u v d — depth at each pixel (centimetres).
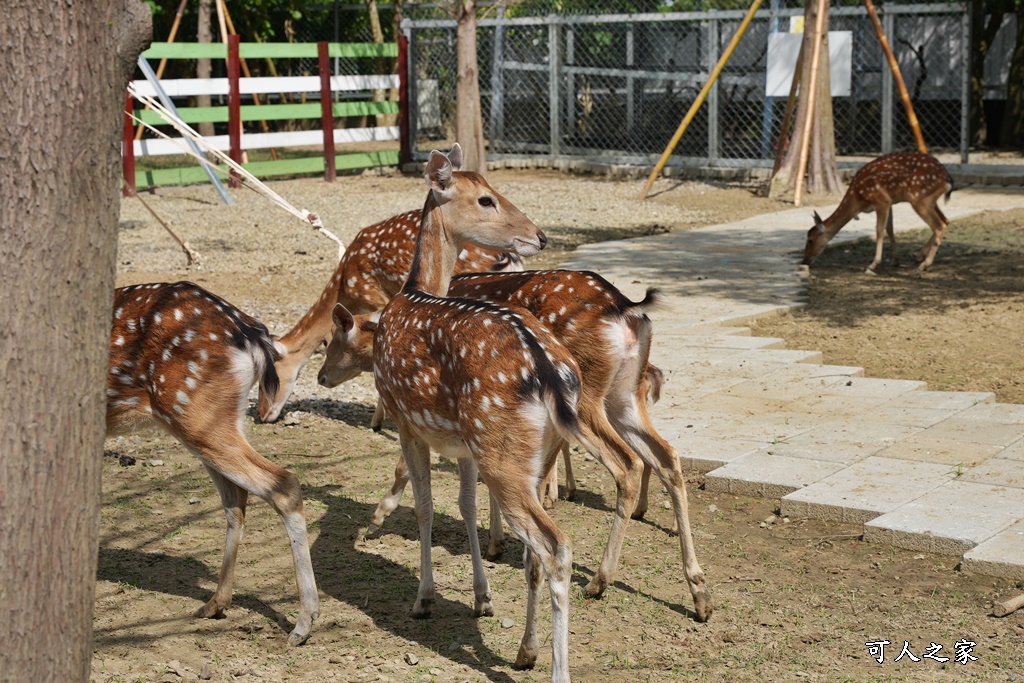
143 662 414
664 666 410
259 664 414
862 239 1412
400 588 492
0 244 249
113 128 261
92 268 260
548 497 586
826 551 514
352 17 2775
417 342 426
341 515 580
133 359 451
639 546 534
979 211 1580
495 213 534
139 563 518
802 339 934
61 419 258
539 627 449
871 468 593
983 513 523
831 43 1842
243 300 1087
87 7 250
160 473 645
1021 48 2302
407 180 2125
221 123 2642
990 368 832
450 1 1972
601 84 2288
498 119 2327
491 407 388
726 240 1416
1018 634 427
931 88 2367
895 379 785
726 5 2122
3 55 244
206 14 2141
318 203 1791
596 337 477
